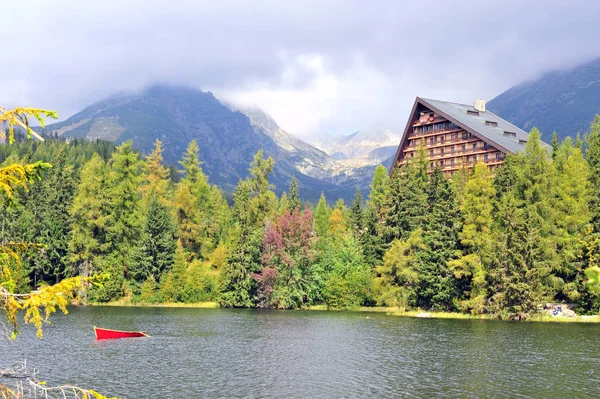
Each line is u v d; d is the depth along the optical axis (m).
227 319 85.06
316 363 49.19
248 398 37.50
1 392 16.95
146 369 46.31
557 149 107.50
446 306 91.81
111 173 118.50
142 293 109.38
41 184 122.50
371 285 103.38
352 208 129.38
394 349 56.50
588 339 62.22
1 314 65.75
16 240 108.81
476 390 39.53
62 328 71.62
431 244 92.75
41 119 14.89
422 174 120.19
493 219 92.00
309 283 107.19
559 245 87.44
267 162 128.75
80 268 110.50
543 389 39.75
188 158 142.12
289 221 108.75
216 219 133.50
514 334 66.69
